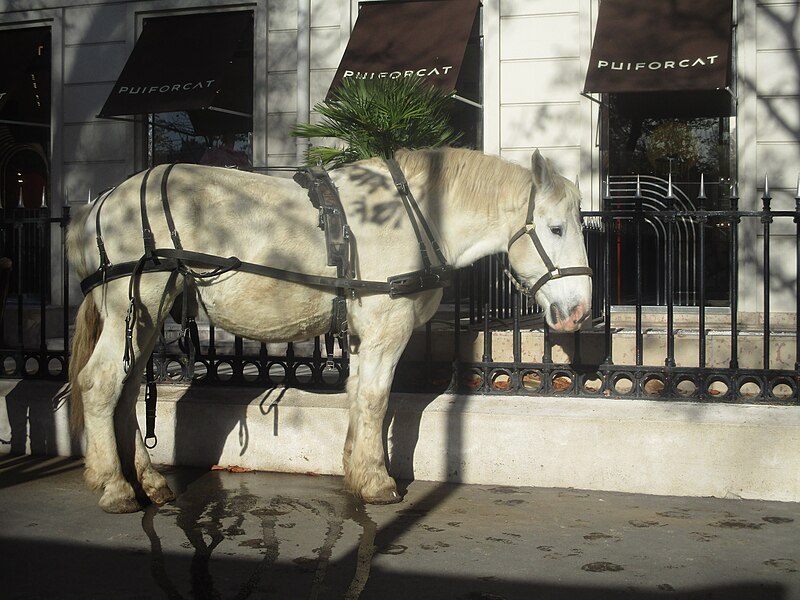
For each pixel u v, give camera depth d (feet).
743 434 16.17
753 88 32.63
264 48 37.24
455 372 18.54
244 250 15.30
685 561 13.23
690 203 33.40
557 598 11.91
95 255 15.76
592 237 24.86
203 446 18.92
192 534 14.61
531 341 21.57
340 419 18.10
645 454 16.63
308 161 22.12
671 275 17.70
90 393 15.64
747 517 15.24
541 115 34.73
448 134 22.08
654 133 33.76
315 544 14.06
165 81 35.96
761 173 32.60
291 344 19.38
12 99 40.57
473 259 16.62
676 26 31.35
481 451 17.38
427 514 15.53
